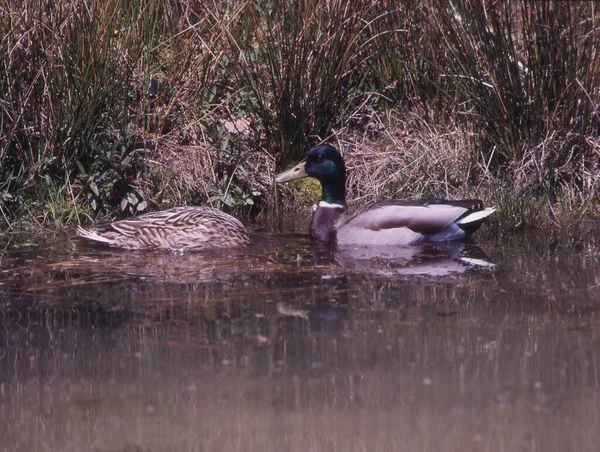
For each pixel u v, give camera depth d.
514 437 6.64
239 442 6.53
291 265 10.87
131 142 13.34
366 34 14.84
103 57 13.00
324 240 12.25
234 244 11.78
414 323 8.70
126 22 14.16
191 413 6.95
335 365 7.73
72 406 7.06
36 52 12.73
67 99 12.89
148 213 12.10
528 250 11.47
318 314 8.95
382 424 6.79
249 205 13.80
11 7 12.66
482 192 13.38
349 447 6.45
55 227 12.48
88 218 12.80
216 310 9.08
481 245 11.83
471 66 13.65
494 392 7.27
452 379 7.47
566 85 13.41
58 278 10.16
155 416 6.91
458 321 8.74
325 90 14.24
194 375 7.55
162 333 8.45
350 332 8.46
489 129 13.84
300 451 6.41
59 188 12.92
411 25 14.63
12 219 12.48
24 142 12.95
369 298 9.47
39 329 8.54
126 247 11.66
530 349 8.05
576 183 13.69
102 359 7.86
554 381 7.45
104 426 6.75
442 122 14.60
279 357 7.89
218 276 10.31
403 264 10.91
